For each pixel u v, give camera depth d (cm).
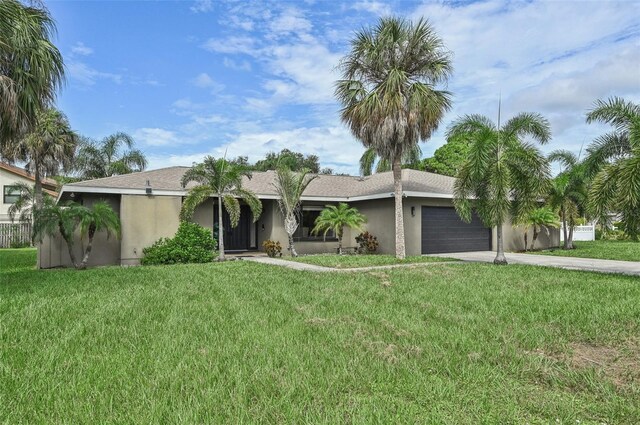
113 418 288
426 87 1362
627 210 980
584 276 1024
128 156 3142
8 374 365
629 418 299
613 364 414
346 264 1296
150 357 415
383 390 342
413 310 631
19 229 2519
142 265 1369
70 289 827
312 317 583
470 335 495
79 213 1198
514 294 762
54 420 288
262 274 1070
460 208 1417
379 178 2056
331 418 290
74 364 396
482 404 315
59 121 2130
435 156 3384
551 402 321
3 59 895
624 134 1120
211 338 480
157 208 1473
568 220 2027
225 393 329
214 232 1823
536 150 1295
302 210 1812
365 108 1368
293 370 377
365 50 1391
